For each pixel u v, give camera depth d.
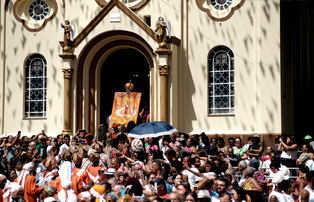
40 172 15.94
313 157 16.88
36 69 24.69
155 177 12.95
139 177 13.18
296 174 16.52
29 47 24.64
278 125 21.61
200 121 22.69
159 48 22.09
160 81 22.16
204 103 22.69
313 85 29.52
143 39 22.66
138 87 24.88
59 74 24.17
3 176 13.59
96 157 14.69
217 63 22.83
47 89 24.27
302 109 27.05
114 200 11.20
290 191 11.86
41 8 24.80
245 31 22.39
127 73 24.94
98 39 23.19
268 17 21.95
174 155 15.05
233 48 22.48
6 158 17.56
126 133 20.73
